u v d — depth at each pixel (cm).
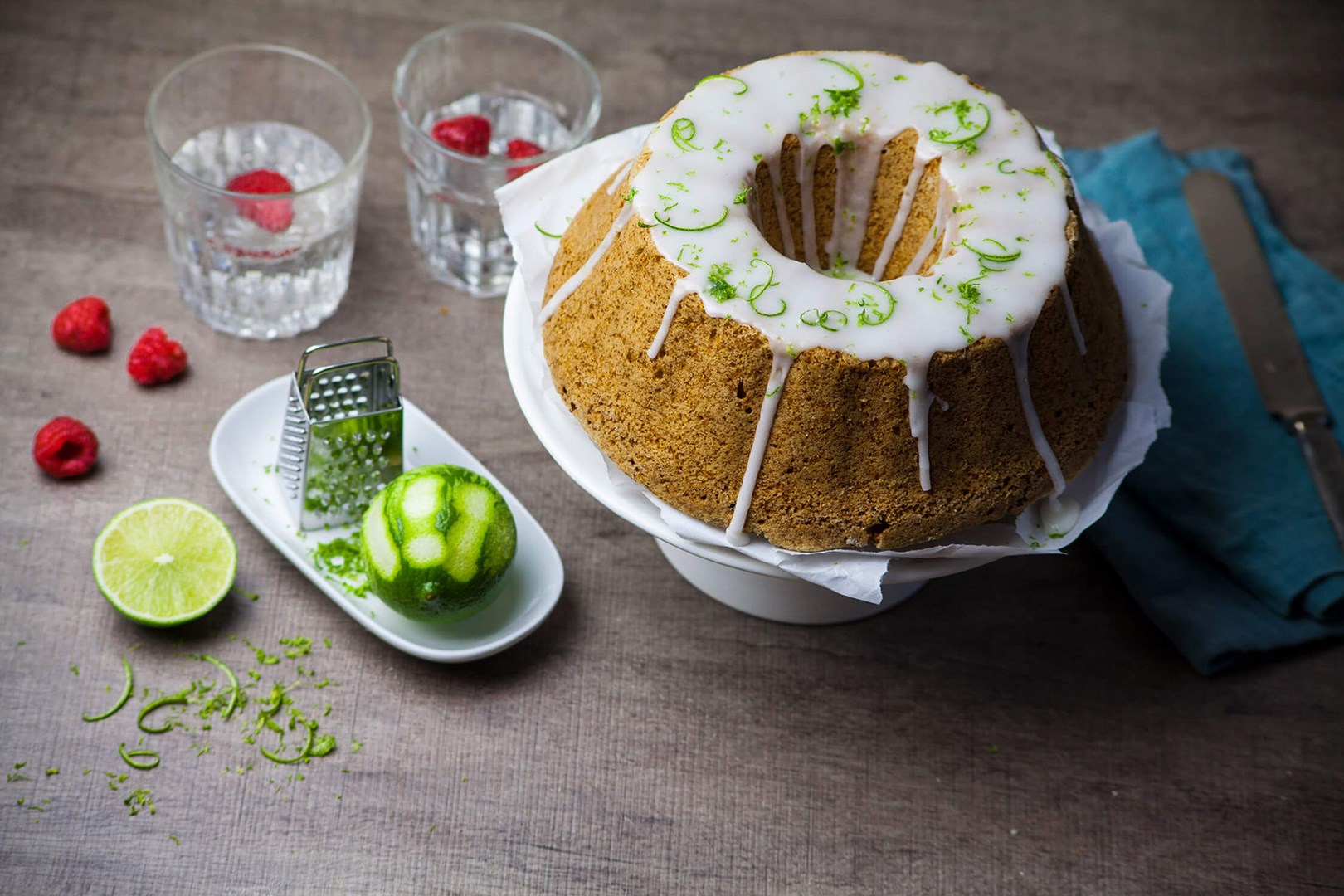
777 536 157
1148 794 176
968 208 162
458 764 172
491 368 206
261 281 203
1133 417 169
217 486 192
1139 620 190
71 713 171
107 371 200
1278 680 185
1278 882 170
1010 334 152
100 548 175
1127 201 221
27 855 161
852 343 149
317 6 239
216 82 212
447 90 224
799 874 167
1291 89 248
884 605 185
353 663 178
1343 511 186
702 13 246
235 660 177
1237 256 214
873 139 169
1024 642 187
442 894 163
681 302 153
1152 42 251
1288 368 202
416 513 165
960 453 157
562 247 176
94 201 215
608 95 232
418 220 215
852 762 176
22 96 222
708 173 161
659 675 181
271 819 166
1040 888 168
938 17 250
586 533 192
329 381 174
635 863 167
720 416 154
